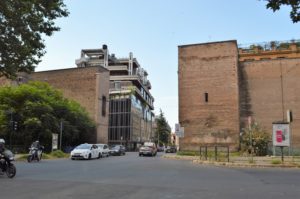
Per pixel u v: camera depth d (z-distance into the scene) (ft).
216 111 156.87
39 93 170.40
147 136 426.51
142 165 85.61
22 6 55.83
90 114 228.43
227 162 89.35
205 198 33.40
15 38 57.67
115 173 60.85
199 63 162.50
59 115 181.88
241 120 160.86
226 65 158.20
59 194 35.04
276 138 91.09
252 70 163.43
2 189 38.65
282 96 157.99
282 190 39.73
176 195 35.04
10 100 162.09
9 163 51.39
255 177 55.26
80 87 234.99
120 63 379.14
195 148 157.38
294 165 81.25
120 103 329.72
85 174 58.34
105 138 236.43
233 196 34.86
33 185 42.34
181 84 164.25
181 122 161.38
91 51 376.07
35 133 161.07
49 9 59.57
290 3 23.41
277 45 196.85
